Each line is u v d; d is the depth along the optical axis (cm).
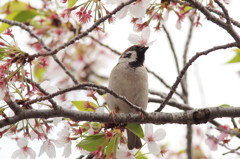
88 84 649
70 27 937
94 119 723
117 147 724
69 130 709
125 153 711
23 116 664
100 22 629
